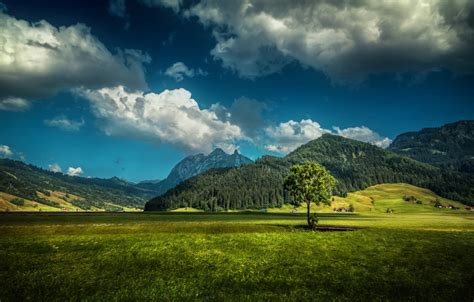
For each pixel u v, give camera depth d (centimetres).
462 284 2816
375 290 2662
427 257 3653
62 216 12938
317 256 3719
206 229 7012
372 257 3675
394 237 4778
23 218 10894
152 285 2659
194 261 3422
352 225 9100
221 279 2877
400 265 3372
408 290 2664
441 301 2434
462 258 3616
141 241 4228
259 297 2409
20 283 2695
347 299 2417
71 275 2923
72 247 3925
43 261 3344
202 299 2339
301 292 2566
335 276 3011
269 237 4631
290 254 3775
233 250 3888
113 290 2542
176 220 11456
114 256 3550
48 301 2328
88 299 2327
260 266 3300
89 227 6569
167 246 3981
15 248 3831
